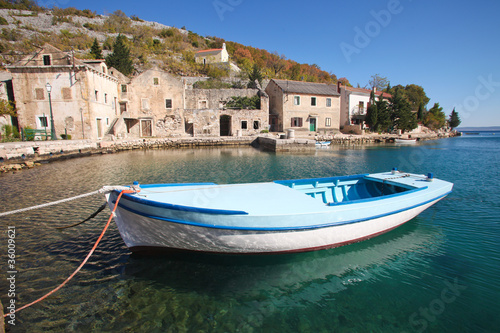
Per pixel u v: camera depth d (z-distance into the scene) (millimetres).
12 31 56688
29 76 26625
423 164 20078
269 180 14117
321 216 5449
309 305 4574
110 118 32438
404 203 6723
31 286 4852
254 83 45188
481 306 4508
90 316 4191
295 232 5391
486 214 8750
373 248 6535
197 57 63406
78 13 82125
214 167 18016
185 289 4914
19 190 11500
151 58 55938
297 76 64250
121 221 5617
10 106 24016
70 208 9102
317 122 41219
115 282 5043
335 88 45781
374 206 6129
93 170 16531
